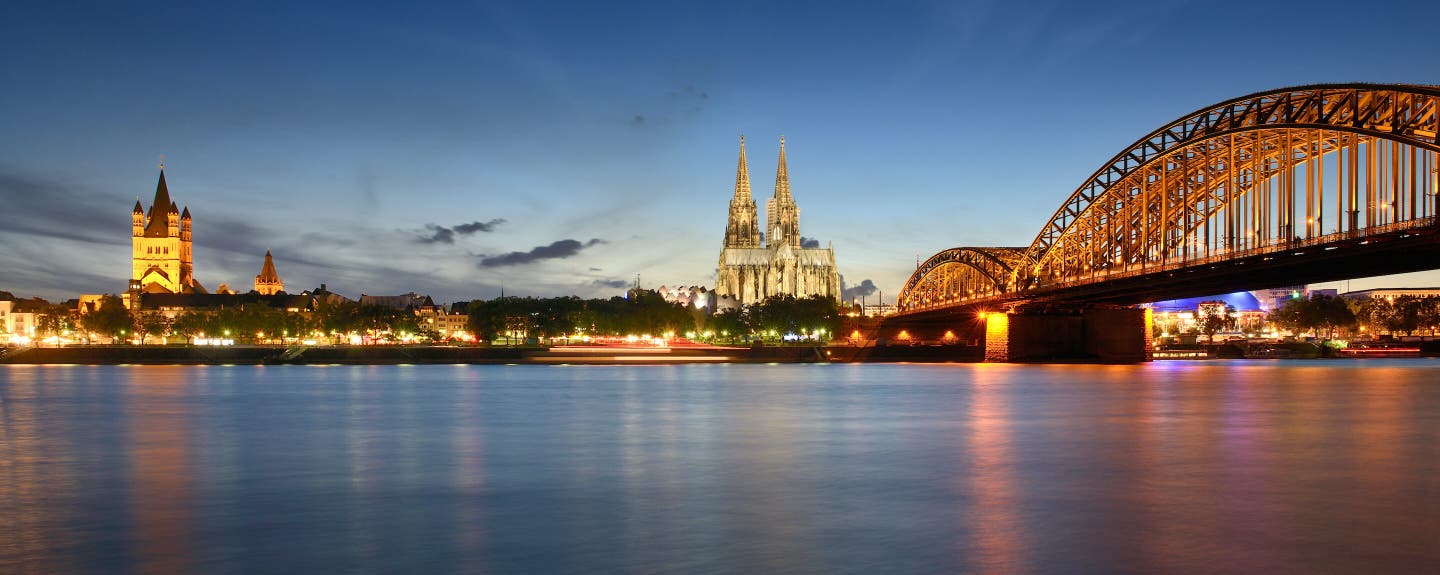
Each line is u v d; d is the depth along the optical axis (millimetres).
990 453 57500
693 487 45531
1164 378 144750
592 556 33031
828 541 34906
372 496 43469
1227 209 128625
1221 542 34562
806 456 56438
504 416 82625
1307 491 44000
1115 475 48719
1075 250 178500
